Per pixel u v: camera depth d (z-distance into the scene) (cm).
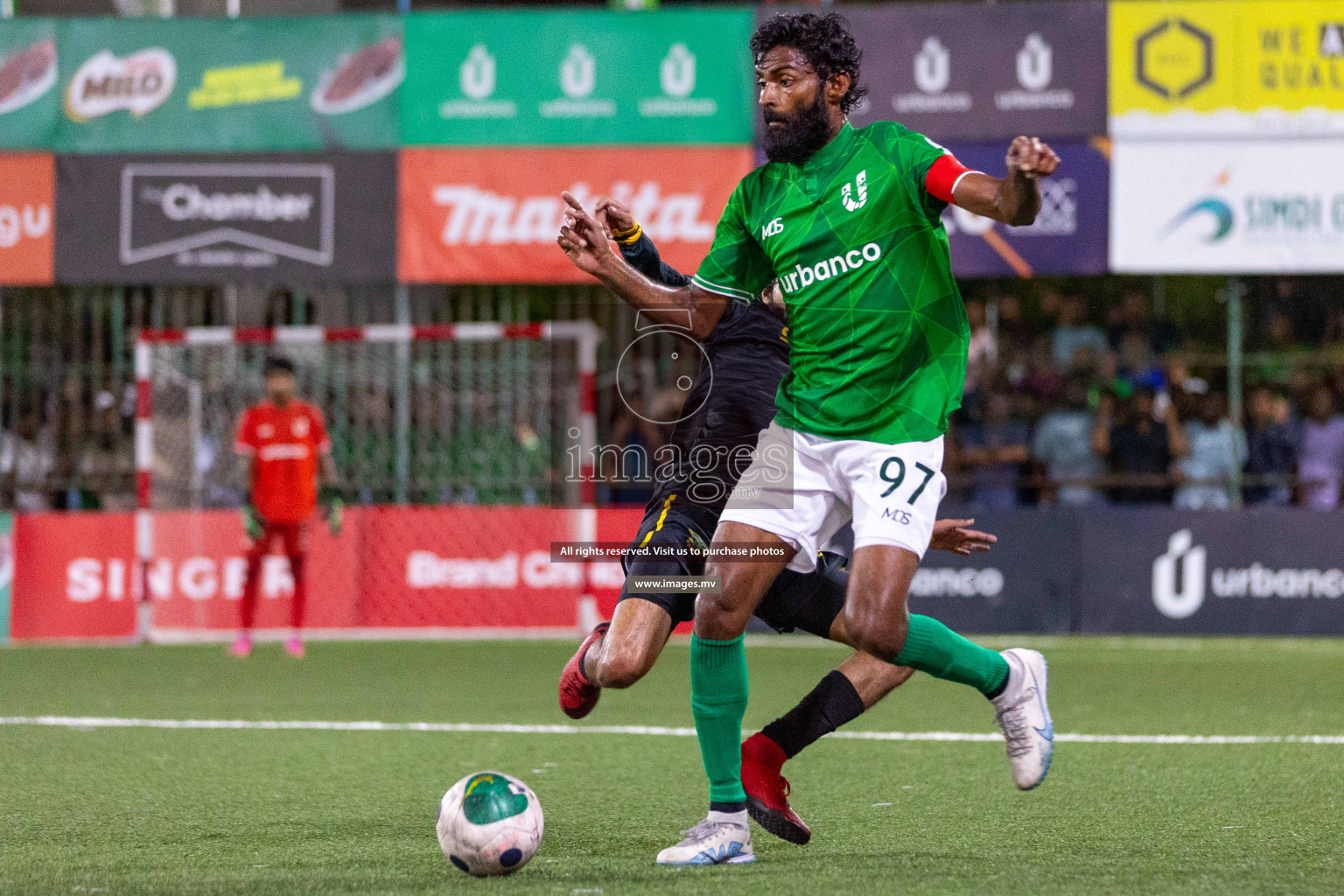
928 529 1230
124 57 3703
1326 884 1171
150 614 3706
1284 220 3559
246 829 1446
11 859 1296
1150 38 3575
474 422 3800
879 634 1203
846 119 1327
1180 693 2627
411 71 3675
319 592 3731
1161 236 3584
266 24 3691
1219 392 4003
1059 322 4197
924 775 1778
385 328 3609
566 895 1133
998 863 1266
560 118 3656
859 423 1251
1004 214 1151
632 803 1594
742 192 1345
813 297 1274
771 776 1348
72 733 2145
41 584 3709
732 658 1285
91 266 3700
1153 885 1166
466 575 3741
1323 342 4231
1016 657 1292
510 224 3666
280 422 3353
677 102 3634
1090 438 3909
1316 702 2508
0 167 3709
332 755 1941
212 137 3700
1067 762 1875
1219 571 3644
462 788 1232
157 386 3769
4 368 3853
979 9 3594
